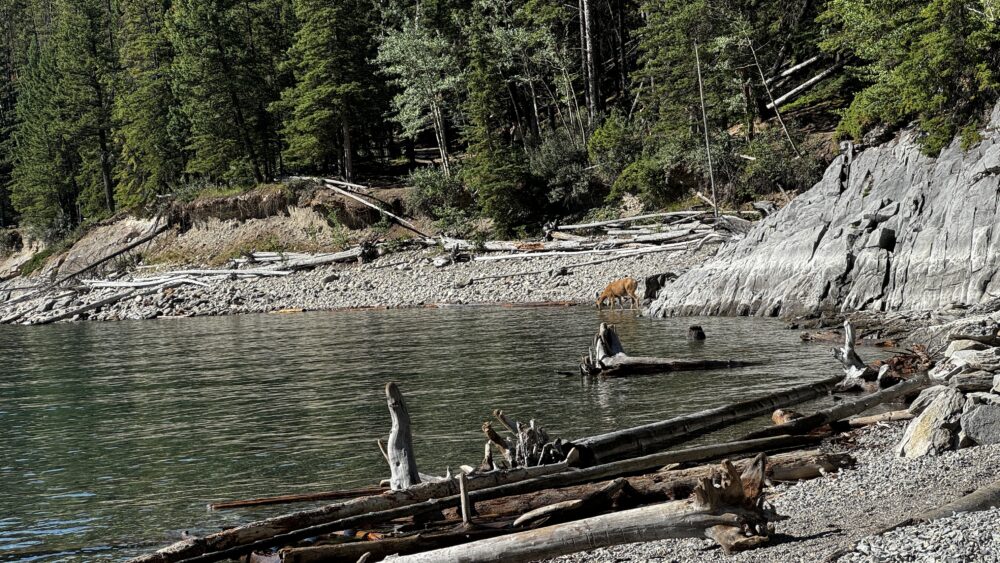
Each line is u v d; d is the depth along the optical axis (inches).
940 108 1253.1
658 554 324.2
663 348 962.7
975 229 1052.5
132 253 2930.6
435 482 414.9
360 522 386.0
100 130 3526.1
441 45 2486.5
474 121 2304.4
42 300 2436.0
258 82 2893.7
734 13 2037.4
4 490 520.4
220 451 593.6
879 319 1022.4
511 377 838.5
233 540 370.3
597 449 493.0
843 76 2066.9
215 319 1852.9
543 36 2391.7
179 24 2910.9
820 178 1839.3
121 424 719.1
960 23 1245.1
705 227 1793.8
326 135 2682.1
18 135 4266.7
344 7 2620.6
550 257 1909.4
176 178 3324.3
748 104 2054.6
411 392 781.3
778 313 1213.1
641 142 2190.0
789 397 641.0
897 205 1177.4
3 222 4384.8
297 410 732.7
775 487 421.1
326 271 2222.0
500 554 324.8
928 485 370.9
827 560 272.8
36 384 1003.9
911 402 608.4
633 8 2753.4
